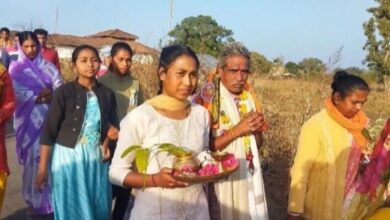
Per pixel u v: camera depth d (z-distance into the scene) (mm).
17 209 5434
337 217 3053
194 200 2707
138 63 8602
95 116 4102
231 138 3160
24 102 5113
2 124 4219
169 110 2727
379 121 3480
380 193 2783
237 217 3227
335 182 3064
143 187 2564
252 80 6168
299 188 3084
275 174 5031
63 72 11648
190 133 2736
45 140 4012
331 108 3113
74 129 4020
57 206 4023
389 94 12898
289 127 5215
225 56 3291
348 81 3008
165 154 2627
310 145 3102
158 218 2645
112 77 4914
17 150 5148
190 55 2664
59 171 4000
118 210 4883
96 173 4137
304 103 5453
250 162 3262
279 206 4914
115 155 2695
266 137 5152
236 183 3219
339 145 3074
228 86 3299
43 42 8078
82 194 4023
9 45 11211
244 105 3361
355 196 2926
